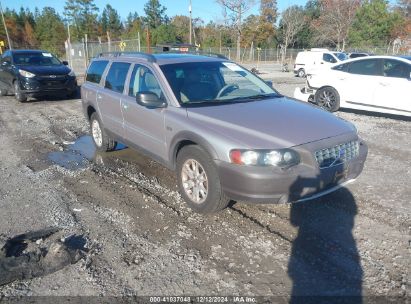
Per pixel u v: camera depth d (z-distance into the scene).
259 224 3.96
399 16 47.91
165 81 4.56
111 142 6.38
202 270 3.21
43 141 7.49
